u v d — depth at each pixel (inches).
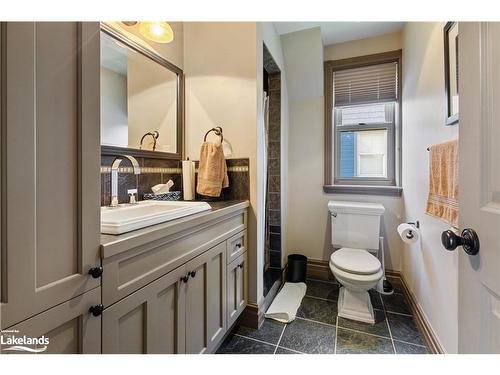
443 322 51.2
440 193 51.1
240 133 67.7
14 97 19.0
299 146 105.0
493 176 22.0
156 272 34.8
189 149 73.4
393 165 95.0
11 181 19.0
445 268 50.3
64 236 22.9
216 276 51.4
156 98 65.7
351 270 67.8
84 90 24.1
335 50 98.9
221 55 69.4
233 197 68.4
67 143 22.9
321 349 57.9
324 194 101.6
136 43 59.1
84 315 24.8
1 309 18.8
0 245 18.7
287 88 102.6
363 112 99.1
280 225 95.3
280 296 83.1
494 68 22.0
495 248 21.4
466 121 26.1
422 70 65.9
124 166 56.8
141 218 34.7
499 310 20.9
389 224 91.8
